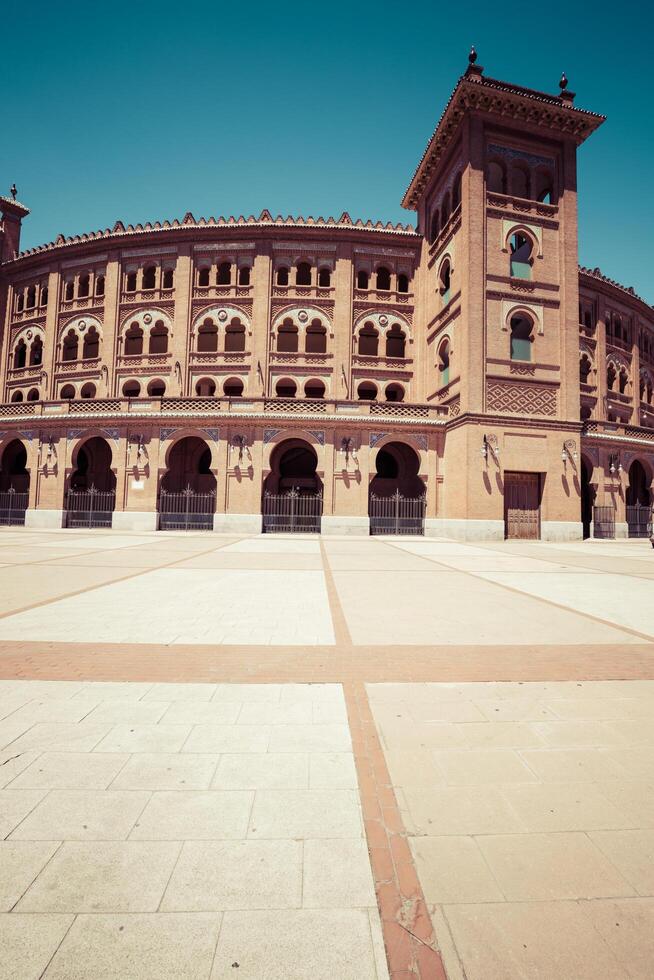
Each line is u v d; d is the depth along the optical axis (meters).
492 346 22.91
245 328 27.67
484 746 2.82
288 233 27.80
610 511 25.39
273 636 5.06
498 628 5.53
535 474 22.94
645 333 34.16
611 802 2.31
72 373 29.14
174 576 9.17
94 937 1.54
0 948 1.49
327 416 23.09
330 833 2.04
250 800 2.26
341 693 3.58
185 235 28.14
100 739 2.82
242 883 1.75
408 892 1.73
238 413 23.22
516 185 25.16
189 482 27.86
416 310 28.22
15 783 2.36
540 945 1.54
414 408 24.11
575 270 24.31
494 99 23.11
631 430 26.72
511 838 2.03
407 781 2.45
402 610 6.44
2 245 32.97
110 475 29.28
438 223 26.98
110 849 1.92
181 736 2.88
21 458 30.61
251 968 1.44
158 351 28.66
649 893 1.75
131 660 4.25
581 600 7.36
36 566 10.24
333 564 11.55
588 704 3.44
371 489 27.53
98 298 29.33
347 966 1.45
